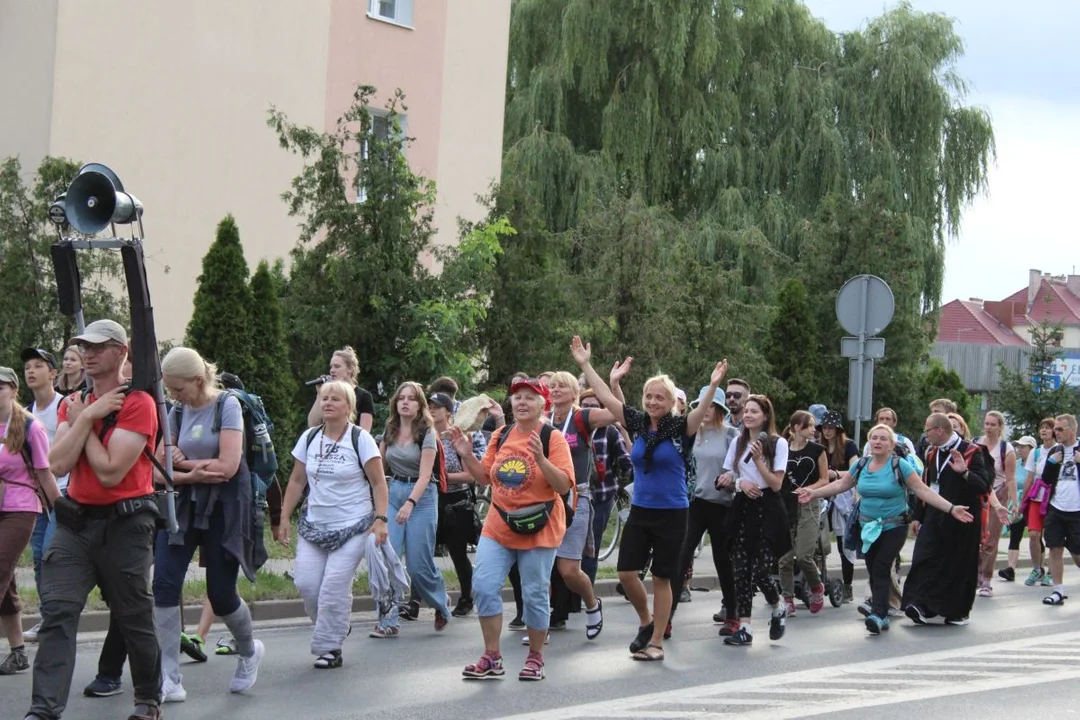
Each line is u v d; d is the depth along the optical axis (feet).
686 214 102.06
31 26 70.69
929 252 103.71
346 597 30.48
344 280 57.06
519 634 36.81
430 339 57.98
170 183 74.64
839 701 28.32
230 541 26.17
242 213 77.92
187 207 75.46
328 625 30.37
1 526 27.91
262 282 60.39
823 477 42.14
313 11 80.59
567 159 96.84
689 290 71.82
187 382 25.91
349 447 30.22
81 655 31.14
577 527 35.58
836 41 108.78
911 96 105.29
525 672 29.78
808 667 32.73
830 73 106.01
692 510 36.86
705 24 99.30
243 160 77.87
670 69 99.91
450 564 47.85
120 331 22.70
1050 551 50.85
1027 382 90.43
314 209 59.06
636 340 68.28
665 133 100.89
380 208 58.39
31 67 70.64
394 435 35.53
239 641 27.17
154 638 22.76
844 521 46.29
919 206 105.29
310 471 30.32
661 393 32.83
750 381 71.72
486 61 90.12
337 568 30.22
